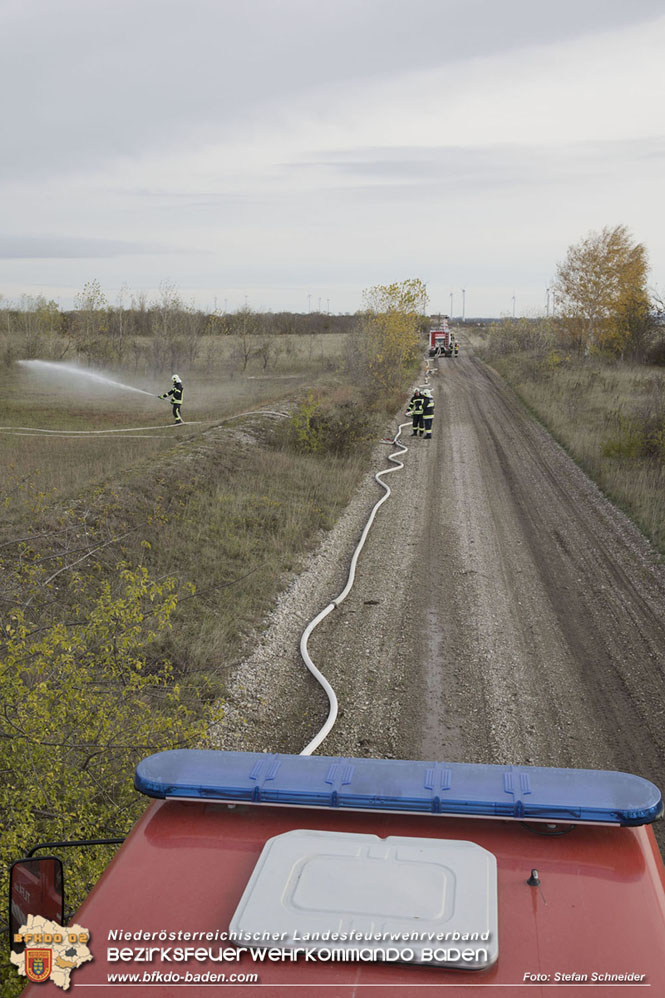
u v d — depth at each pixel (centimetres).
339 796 284
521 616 1159
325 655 1021
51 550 1110
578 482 2061
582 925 238
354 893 241
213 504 1546
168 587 656
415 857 256
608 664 999
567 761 779
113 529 1268
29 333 4959
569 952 228
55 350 4959
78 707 555
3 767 522
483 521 1689
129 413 3011
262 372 4806
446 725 848
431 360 6194
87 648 687
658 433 2169
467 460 2359
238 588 1179
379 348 4047
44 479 1556
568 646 1054
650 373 4350
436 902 236
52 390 3750
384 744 809
